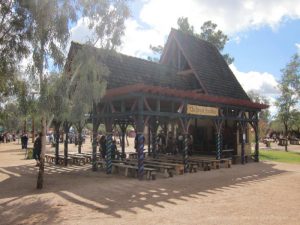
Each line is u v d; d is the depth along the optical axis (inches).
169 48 982.4
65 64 467.5
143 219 310.8
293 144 2160.4
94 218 315.3
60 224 297.3
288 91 1400.1
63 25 446.6
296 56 1393.9
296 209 348.2
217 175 607.5
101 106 673.6
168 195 422.9
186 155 652.1
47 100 437.4
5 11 433.7
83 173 641.6
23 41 443.8
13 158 971.3
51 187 484.7
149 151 957.8
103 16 496.1
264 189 467.5
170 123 1047.0
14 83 461.1
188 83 891.4
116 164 632.4
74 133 1964.8
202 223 296.8
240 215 324.2
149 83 759.1
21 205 370.6
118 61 735.1
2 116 488.4
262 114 2377.0
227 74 1043.3
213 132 997.8
